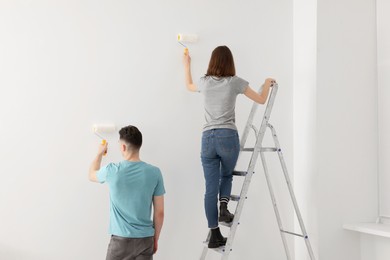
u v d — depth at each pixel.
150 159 3.33
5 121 3.03
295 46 3.82
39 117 3.09
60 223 3.10
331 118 3.58
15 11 3.06
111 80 3.26
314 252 3.50
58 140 3.12
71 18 3.19
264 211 3.66
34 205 3.05
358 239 3.60
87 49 3.22
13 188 3.02
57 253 3.08
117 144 3.25
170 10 3.44
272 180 3.71
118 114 3.27
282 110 3.79
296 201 3.46
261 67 3.71
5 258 2.97
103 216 3.19
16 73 3.06
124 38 3.31
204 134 2.97
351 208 3.58
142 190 2.73
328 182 3.53
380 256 3.41
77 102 3.18
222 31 3.59
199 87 3.02
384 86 3.64
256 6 3.72
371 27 3.74
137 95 3.32
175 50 3.43
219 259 3.47
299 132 3.74
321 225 3.48
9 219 3.00
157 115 3.37
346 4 3.68
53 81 3.13
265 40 3.74
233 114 2.99
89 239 3.15
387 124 3.60
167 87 3.40
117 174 2.70
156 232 2.86
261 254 3.62
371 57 3.73
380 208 3.62
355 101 3.65
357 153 3.63
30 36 3.09
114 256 2.69
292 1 3.85
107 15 3.28
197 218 3.43
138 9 3.36
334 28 3.63
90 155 3.19
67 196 3.12
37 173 3.07
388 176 3.56
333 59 3.61
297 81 3.78
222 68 2.94
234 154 2.93
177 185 3.40
